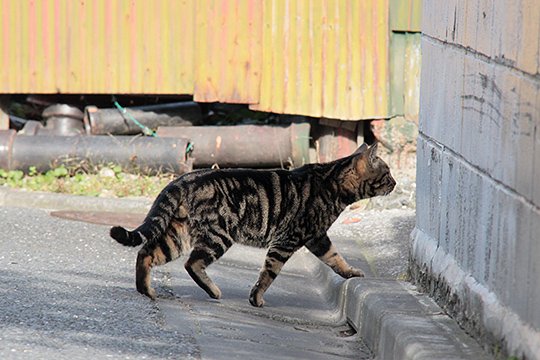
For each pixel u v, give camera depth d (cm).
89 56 2067
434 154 1108
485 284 902
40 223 1573
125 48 2058
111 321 1000
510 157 830
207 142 2005
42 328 948
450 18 1041
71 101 2139
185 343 942
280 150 1986
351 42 1945
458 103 1003
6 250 1368
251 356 925
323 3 1950
